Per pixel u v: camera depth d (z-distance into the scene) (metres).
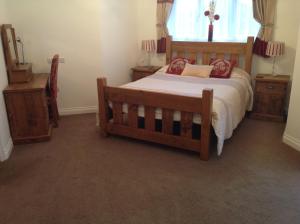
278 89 4.19
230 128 3.21
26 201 2.38
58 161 3.07
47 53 4.49
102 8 4.59
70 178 2.72
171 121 3.14
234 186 2.56
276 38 4.39
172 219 2.13
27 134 3.55
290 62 4.40
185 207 2.27
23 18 4.25
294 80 3.28
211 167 2.90
